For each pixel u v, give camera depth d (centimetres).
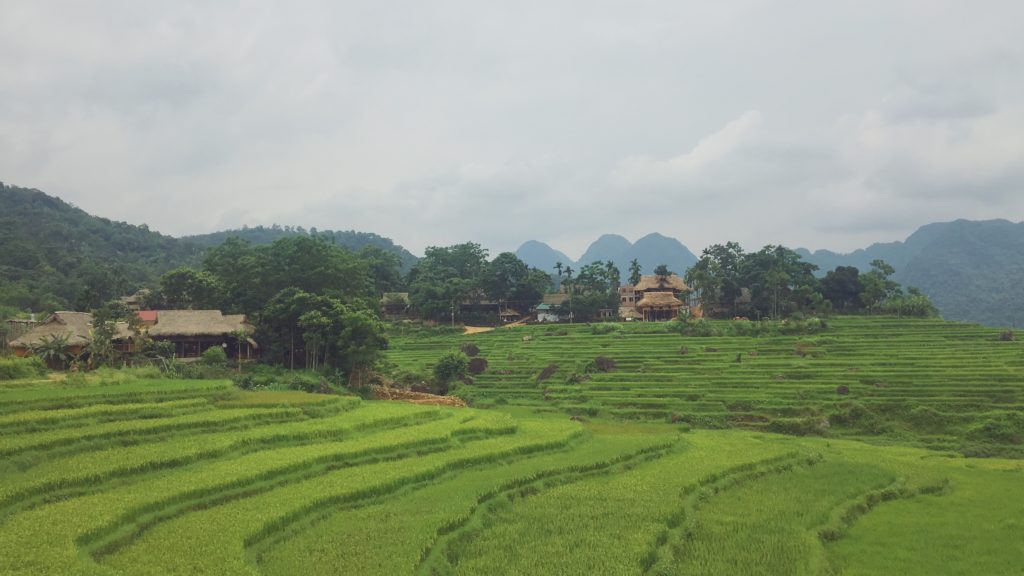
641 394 7738
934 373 7706
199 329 7975
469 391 8388
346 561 2255
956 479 4281
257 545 2406
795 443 5584
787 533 2853
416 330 13188
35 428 3659
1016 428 5991
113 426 3806
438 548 2486
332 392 7019
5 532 2217
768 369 8444
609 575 2225
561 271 15225
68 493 2738
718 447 5044
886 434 6331
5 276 13512
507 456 4197
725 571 2395
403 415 5094
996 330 10462
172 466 3234
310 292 9081
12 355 6531
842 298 13512
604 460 4103
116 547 2275
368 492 3105
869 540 2945
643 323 12244
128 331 7538
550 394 8112
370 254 16712
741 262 14525
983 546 2850
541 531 2741
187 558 2144
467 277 17338
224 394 5219
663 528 2759
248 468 3231
